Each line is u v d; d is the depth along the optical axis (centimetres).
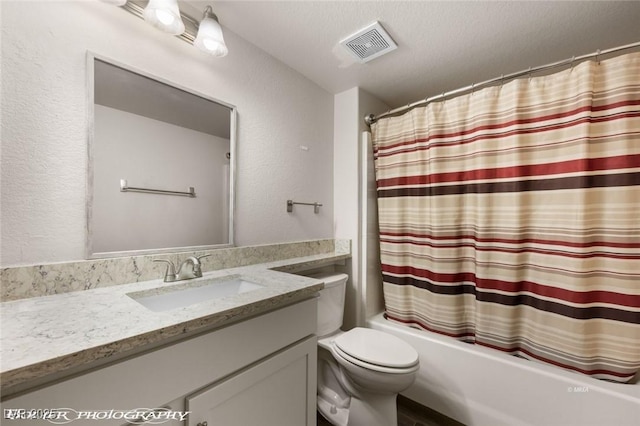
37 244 80
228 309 71
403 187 170
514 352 129
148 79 104
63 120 84
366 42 139
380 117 187
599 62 110
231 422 74
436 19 122
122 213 97
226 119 130
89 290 86
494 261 133
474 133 139
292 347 93
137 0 99
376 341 130
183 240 114
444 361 138
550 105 118
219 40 106
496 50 145
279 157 156
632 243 100
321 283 101
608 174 105
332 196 196
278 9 117
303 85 172
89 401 51
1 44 75
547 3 112
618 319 103
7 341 51
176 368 63
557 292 115
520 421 116
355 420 121
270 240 151
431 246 154
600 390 100
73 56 86
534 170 123
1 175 74
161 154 107
